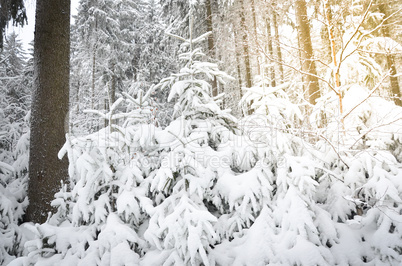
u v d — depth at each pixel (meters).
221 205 3.26
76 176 4.22
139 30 19.66
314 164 3.08
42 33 5.14
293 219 2.73
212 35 11.47
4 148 6.94
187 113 3.69
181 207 2.78
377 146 3.34
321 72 9.12
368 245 2.71
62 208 3.61
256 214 3.08
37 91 4.96
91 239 2.93
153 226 2.77
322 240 2.83
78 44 20.50
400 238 2.55
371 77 5.23
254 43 4.16
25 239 4.15
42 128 4.83
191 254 2.41
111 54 17.56
